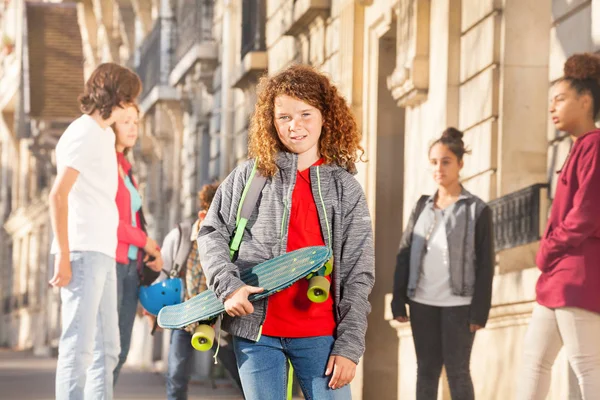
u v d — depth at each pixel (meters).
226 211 4.88
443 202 8.18
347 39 12.53
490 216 8.01
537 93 9.11
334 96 4.90
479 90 9.42
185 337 9.38
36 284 41.12
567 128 7.16
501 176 9.05
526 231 8.43
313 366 4.70
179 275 9.48
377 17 11.90
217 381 16.41
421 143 10.60
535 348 6.81
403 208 11.82
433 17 10.31
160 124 23.84
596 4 7.39
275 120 4.84
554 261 6.70
